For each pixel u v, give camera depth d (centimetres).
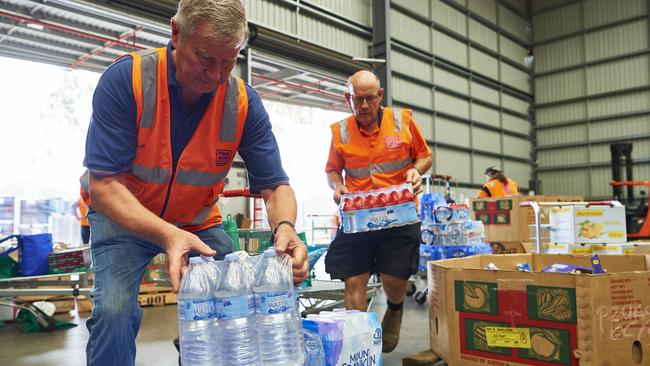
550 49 1511
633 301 198
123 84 126
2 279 381
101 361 126
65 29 706
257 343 114
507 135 1428
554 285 198
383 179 264
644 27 1336
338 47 921
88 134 128
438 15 1176
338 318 157
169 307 492
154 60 131
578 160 1447
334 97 1169
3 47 789
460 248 466
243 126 148
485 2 1358
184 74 121
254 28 724
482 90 1330
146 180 136
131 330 132
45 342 347
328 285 341
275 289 118
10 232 823
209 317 109
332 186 275
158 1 615
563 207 380
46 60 855
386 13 975
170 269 110
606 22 1399
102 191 123
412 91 1083
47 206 866
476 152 1298
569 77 1474
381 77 977
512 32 1466
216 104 139
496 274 213
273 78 1015
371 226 252
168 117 132
